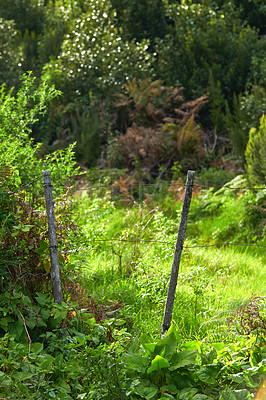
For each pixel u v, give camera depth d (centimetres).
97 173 1597
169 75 2012
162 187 1496
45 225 489
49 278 480
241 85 1925
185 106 1861
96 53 2025
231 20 2073
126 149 1758
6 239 462
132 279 653
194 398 372
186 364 394
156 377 397
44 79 738
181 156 1733
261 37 2083
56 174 635
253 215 1075
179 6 2044
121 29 2195
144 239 790
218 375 397
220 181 1491
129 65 2009
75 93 2014
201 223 1133
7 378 355
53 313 450
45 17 2630
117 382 373
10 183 489
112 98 1991
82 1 2302
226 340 487
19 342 430
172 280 481
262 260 891
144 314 572
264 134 1100
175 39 2083
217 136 1877
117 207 1295
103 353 386
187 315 578
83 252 558
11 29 2356
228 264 784
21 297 450
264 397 374
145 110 1927
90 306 491
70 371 387
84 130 1844
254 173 1116
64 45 2048
